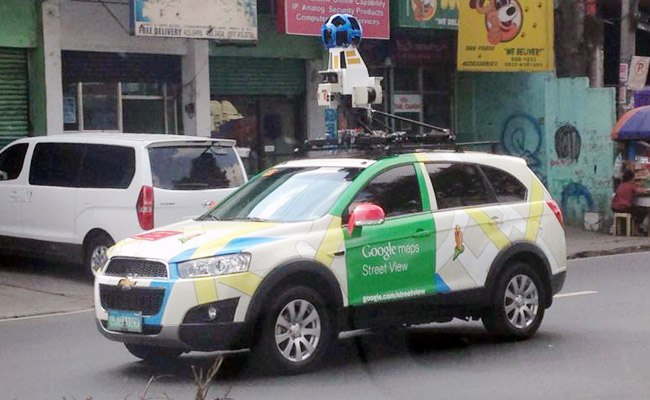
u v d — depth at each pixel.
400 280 9.76
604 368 9.54
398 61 23.28
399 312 9.78
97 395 8.79
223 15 18.42
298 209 9.63
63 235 15.41
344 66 14.44
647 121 21.06
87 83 18.81
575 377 9.20
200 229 9.48
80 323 12.58
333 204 9.53
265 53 21.05
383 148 10.22
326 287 9.29
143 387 9.04
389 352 10.41
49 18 17.95
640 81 23.00
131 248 9.20
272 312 8.97
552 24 22.09
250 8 18.77
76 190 15.19
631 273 16.39
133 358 10.34
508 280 10.59
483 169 10.68
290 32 19.59
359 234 9.50
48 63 17.95
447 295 10.08
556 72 24.28
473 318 10.65
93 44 18.61
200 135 19.97
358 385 8.94
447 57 24.27
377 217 9.37
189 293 8.73
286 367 9.12
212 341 8.76
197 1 18.08
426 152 10.39
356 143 10.47
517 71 22.23
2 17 17.56
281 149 21.81
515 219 10.69
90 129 18.91
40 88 17.98
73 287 15.20
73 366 10.01
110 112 19.16
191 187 14.69
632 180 21.69
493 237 10.45
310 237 9.23
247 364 9.86
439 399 8.45
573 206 23.12
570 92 23.05
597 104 22.58
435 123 24.42
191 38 18.16
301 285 9.17
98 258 15.03
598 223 22.59
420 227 9.90
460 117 24.70
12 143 16.34
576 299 13.59
